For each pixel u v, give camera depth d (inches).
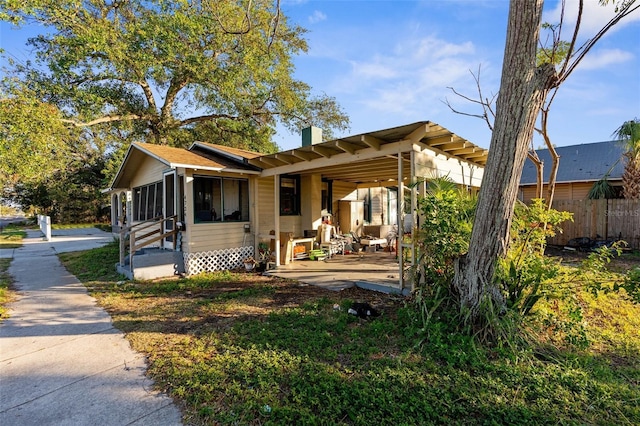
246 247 354.9
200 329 169.0
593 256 165.0
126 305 218.1
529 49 129.1
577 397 103.0
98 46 464.4
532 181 596.7
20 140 384.2
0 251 503.5
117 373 125.9
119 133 810.2
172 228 339.0
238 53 578.6
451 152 270.5
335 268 313.9
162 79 616.4
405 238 231.3
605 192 454.0
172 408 103.3
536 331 147.1
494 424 91.0
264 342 147.3
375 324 161.5
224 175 335.9
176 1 497.4
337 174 398.6
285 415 96.3
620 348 139.9
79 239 684.1
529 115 132.5
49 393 112.9
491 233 142.1
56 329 174.2
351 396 104.4
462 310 146.6
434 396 104.0
